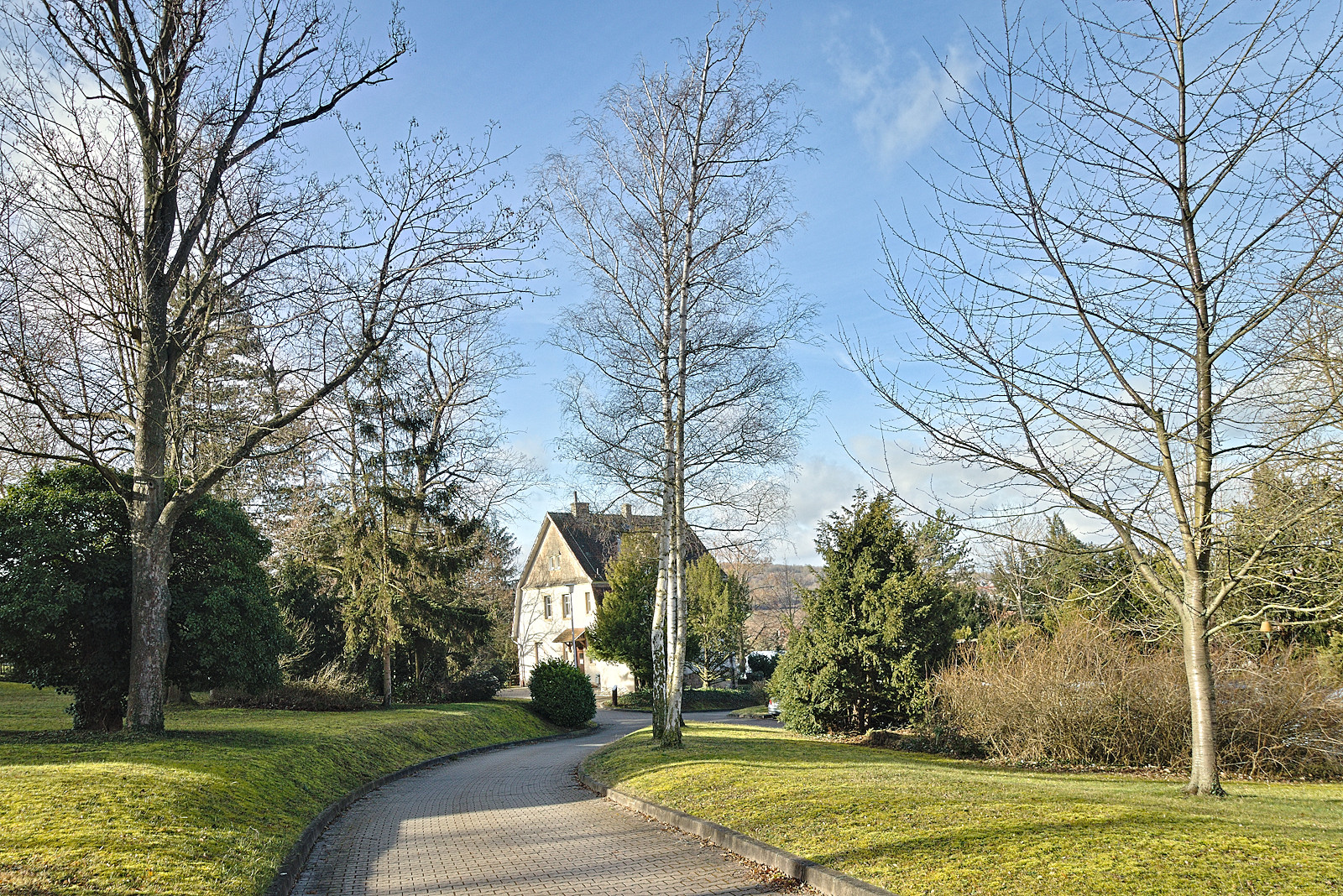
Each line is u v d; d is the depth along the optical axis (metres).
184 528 16.19
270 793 11.59
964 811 8.80
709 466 17.45
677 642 17.47
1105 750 15.69
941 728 18.66
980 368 9.15
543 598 63.53
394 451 30.05
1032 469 9.12
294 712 25.67
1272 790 11.58
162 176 14.45
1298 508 8.62
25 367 12.37
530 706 35.56
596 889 7.89
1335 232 7.63
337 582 31.25
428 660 33.78
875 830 8.62
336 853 10.04
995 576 26.69
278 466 24.81
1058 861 6.89
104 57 13.48
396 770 18.05
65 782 9.43
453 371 33.03
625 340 17.28
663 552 18.83
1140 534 9.41
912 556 21.70
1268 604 9.20
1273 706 14.56
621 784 13.95
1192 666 9.73
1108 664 16.27
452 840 10.62
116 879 6.79
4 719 18.91
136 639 14.49
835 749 17.75
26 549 14.05
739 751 16.39
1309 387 8.45
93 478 15.53
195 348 15.55
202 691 28.84
